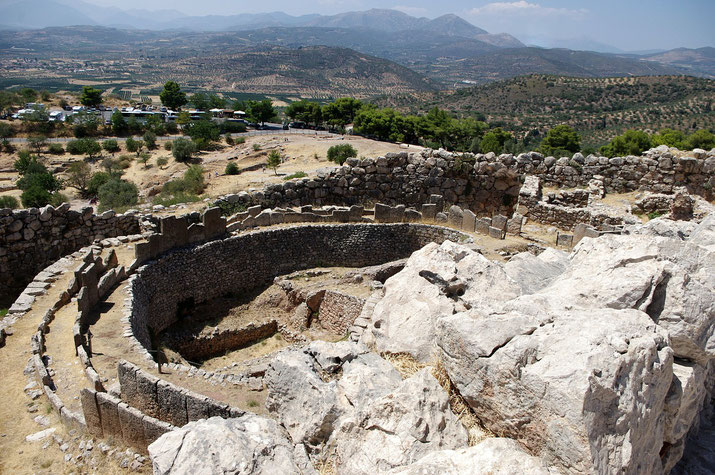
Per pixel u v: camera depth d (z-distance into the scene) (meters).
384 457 7.09
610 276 9.15
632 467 6.72
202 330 21.00
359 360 9.50
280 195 27.58
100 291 17.31
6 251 20.44
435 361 9.20
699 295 8.45
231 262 22.92
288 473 7.05
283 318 22.91
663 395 7.55
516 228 25.16
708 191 26.17
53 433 11.80
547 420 6.63
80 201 70.75
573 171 28.73
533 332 7.79
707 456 8.83
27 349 14.79
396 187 29.94
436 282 10.89
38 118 120.25
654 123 127.81
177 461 6.93
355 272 24.00
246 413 10.86
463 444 7.46
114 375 13.49
